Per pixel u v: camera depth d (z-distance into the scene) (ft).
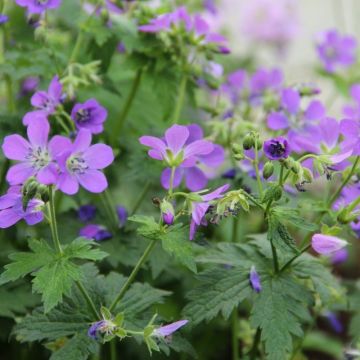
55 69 2.34
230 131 2.29
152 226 1.91
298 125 2.26
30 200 1.88
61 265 1.88
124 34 2.34
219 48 2.32
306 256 2.07
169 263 2.30
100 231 2.23
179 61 2.34
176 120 2.34
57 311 1.99
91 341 1.96
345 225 2.03
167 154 1.92
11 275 1.87
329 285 2.03
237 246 2.06
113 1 2.41
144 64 2.37
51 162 1.86
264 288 2.00
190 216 1.95
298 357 2.36
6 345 2.31
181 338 1.99
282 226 1.90
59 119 2.12
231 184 2.23
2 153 2.15
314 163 1.91
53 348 2.10
